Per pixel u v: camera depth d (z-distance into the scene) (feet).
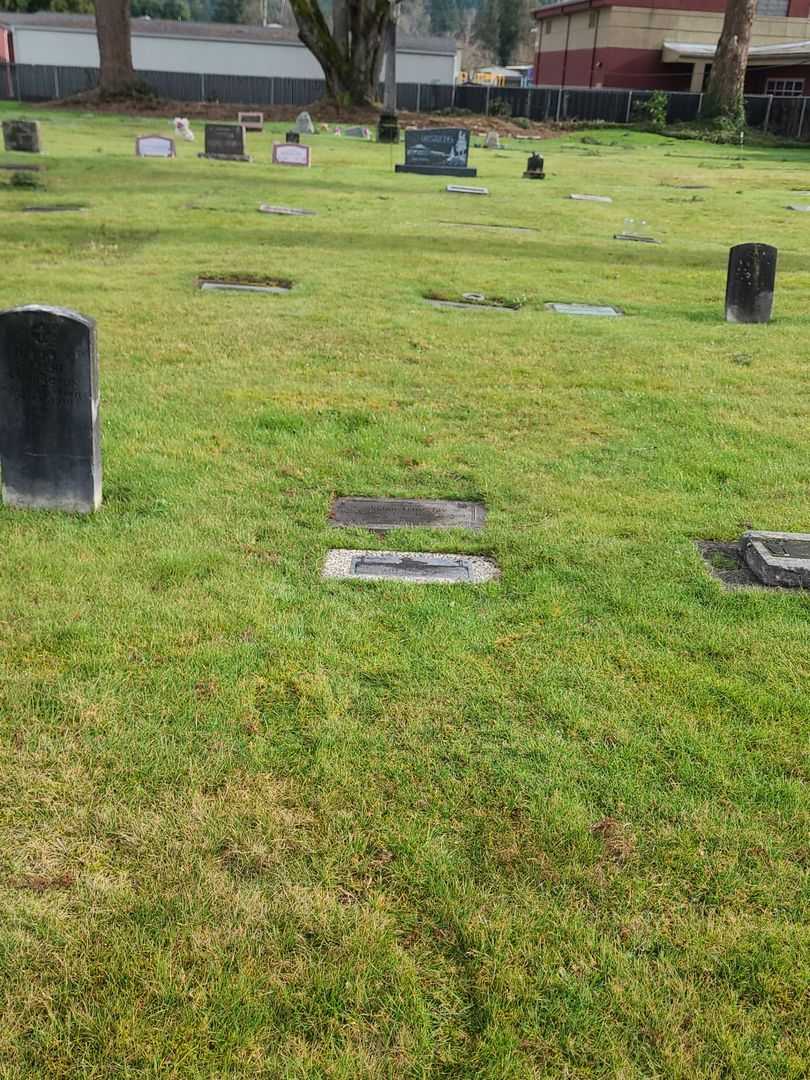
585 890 9.55
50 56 179.01
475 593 15.28
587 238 53.93
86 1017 7.99
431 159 85.15
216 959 8.56
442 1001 8.33
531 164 85.87
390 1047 7.91
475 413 24.25
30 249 41.68
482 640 13.87
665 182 89.30
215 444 21.07
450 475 20.22
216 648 13.26
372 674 12.92
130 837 9.91
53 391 16.49
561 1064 7.85
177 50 179.22
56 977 8.37
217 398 24.06
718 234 58.18
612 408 25.07
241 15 355.36
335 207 60.29
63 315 16.01
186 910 9.04
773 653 13.93
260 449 20.92
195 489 18.62
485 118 154.20
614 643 13.99
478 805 10.61
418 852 9.86
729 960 8.86
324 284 38.19
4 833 9.89
